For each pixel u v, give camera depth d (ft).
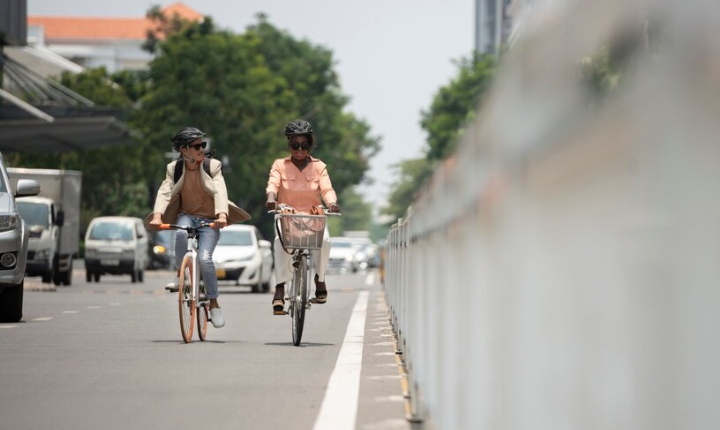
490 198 28.60
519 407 23.99
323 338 133.18
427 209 59.47
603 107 16.05
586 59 15.79
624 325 15.94
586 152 17.22
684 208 14.20
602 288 16.81
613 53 15.15
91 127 440.86
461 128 40.14
